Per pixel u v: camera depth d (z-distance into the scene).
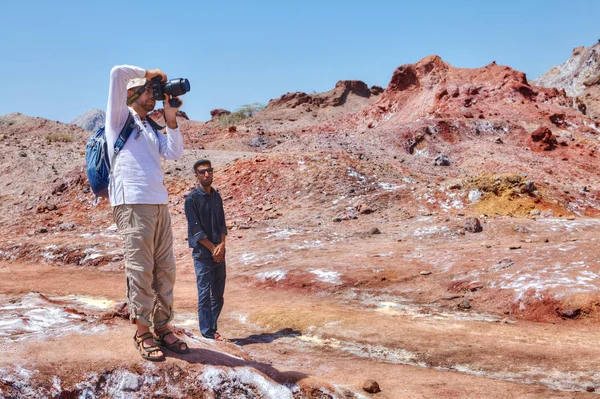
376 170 22.62
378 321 8.41
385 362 6.71
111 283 12.99
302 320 8.62
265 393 4.12
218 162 26.23
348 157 23.61
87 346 4.13
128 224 3.87
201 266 7.53
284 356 7.04
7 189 25.34
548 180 28.33
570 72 101.06
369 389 5.49
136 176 3.87
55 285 12.78
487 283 10.09
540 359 6.59
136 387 3.84
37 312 5.39
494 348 7.09
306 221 17.45
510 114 43.19
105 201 21.92
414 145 35.50
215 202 7.54
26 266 15.72
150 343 4.05
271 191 20.89
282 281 11.70
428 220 16.52
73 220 20.70
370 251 13.52
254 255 14.27
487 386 5.66
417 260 12.20
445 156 33.34
